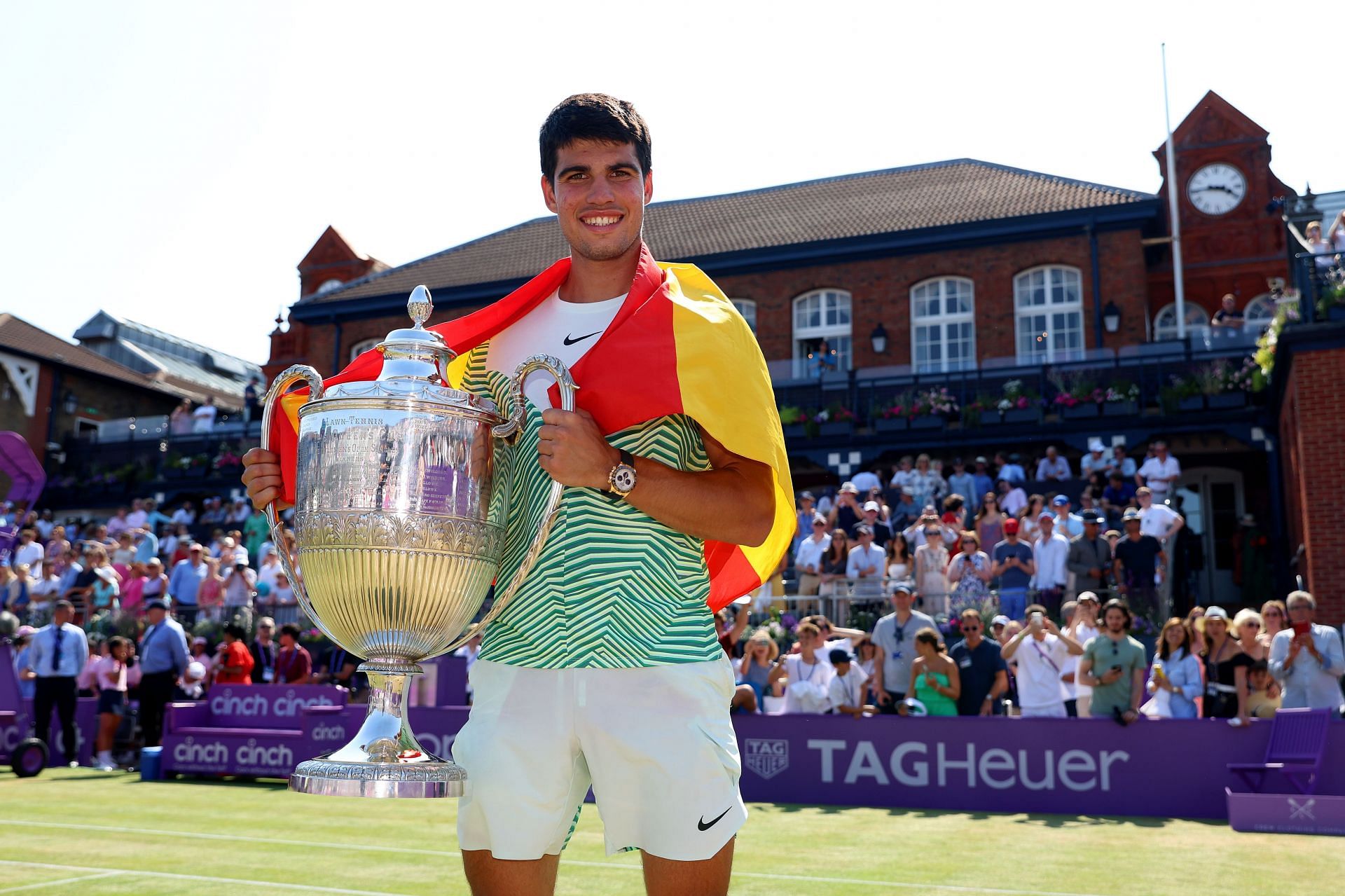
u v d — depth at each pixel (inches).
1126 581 494.9
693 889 82.0
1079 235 927.0
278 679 510.0
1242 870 219.9
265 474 89.8
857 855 239.8
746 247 1017.5
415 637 82.7
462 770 79.8
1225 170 1045.2
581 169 88.0
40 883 198.5
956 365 954.7
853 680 371.2
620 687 81.7
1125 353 821.2
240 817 305.7
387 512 78.4
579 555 82.8
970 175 1066.7
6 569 687.1
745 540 84.3
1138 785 329.7
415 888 193.5
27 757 435.2
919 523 572.4
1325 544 536.4
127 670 529.7
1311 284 558.3
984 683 372.5
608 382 81.3
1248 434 757.9
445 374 87.2
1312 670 343.9
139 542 746.2
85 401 1309.1
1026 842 262.1
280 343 1193.4
